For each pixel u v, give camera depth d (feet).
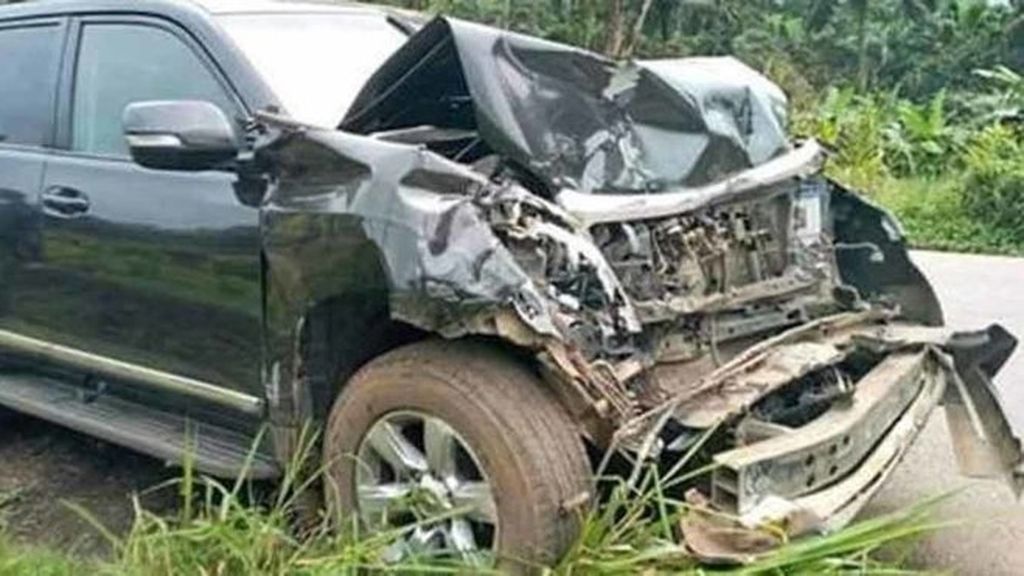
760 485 10.11
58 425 15.35
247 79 12.69
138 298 13.04
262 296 11.87
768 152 13.25
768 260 12.84
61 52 14.46
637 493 10.07
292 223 11.23
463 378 10.38
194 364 12.70
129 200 13.01
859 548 10.14
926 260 34.47
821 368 11.57
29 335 14.47
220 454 12.39
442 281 10.03
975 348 13.16
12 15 15.26
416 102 12.30
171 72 13.32
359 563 10.48
